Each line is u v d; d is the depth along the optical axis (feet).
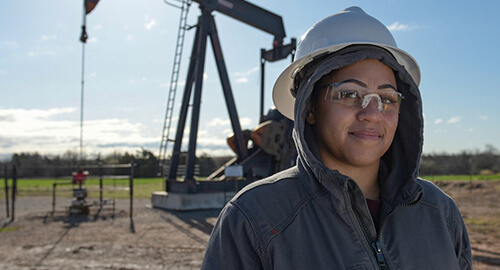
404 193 4.63
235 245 4.25
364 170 4.81
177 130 47.98
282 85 5.87
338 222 4.17
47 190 78.69
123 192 72.18
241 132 48.57
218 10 47.06
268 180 4.65
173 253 25.18
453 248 4.65
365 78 4.53
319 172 4.15
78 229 34.14
